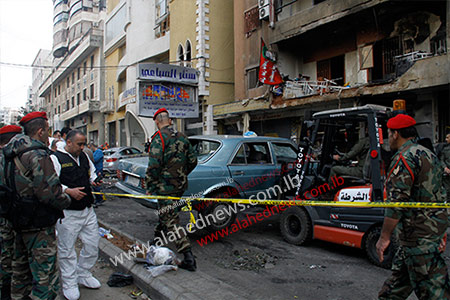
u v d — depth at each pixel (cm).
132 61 2475
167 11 2200
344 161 548
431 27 1045
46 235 293
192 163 429
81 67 3866
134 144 2638
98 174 516
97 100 3275
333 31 1290
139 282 384
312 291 374
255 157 637
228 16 1836
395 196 249
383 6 1061
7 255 329
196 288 343
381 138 446
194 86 1720
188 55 1886
